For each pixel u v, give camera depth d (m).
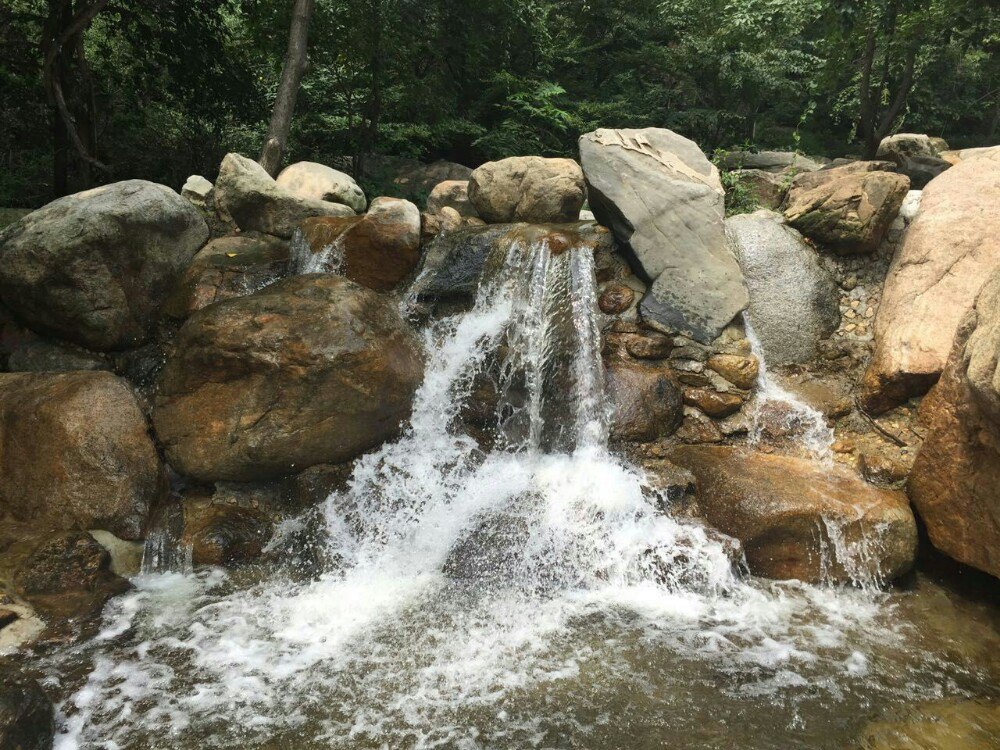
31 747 2.97
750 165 12.07
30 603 3.97
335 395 4.93
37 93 10.79
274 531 4.79
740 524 4.48
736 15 12.44
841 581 4.37
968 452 4.02
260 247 6.86
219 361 4.89
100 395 4.89
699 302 5.83
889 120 12.35
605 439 5.29
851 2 11.06
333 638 3.87
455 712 3.29
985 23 11.79
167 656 3.68
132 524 4.60
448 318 6.15
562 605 4.17
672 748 3.07
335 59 11.39
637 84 15.04
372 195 11.10
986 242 5.41
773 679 3.54
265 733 3.16
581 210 8.41
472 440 5.47
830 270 6.27
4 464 4.68
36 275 5.72
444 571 4.45
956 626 4.03
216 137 11.78
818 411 5.41
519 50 13.71
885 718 3.27
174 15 10.88
